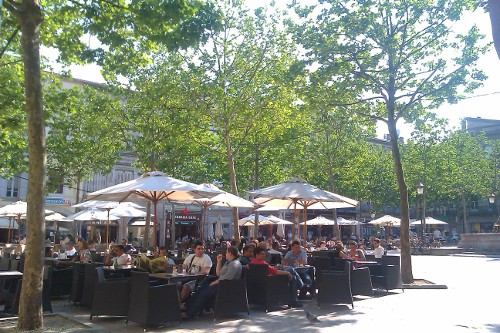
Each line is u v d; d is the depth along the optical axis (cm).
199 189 1208
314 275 1257
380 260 1491
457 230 7062
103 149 2772
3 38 1273
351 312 1019
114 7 1023
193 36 998
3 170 2667
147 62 1160
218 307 916
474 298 1241
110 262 1270
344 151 3381
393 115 1628
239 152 2744
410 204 5756
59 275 1176
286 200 1734
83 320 912
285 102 2028
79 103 2552
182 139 2184
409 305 1117
